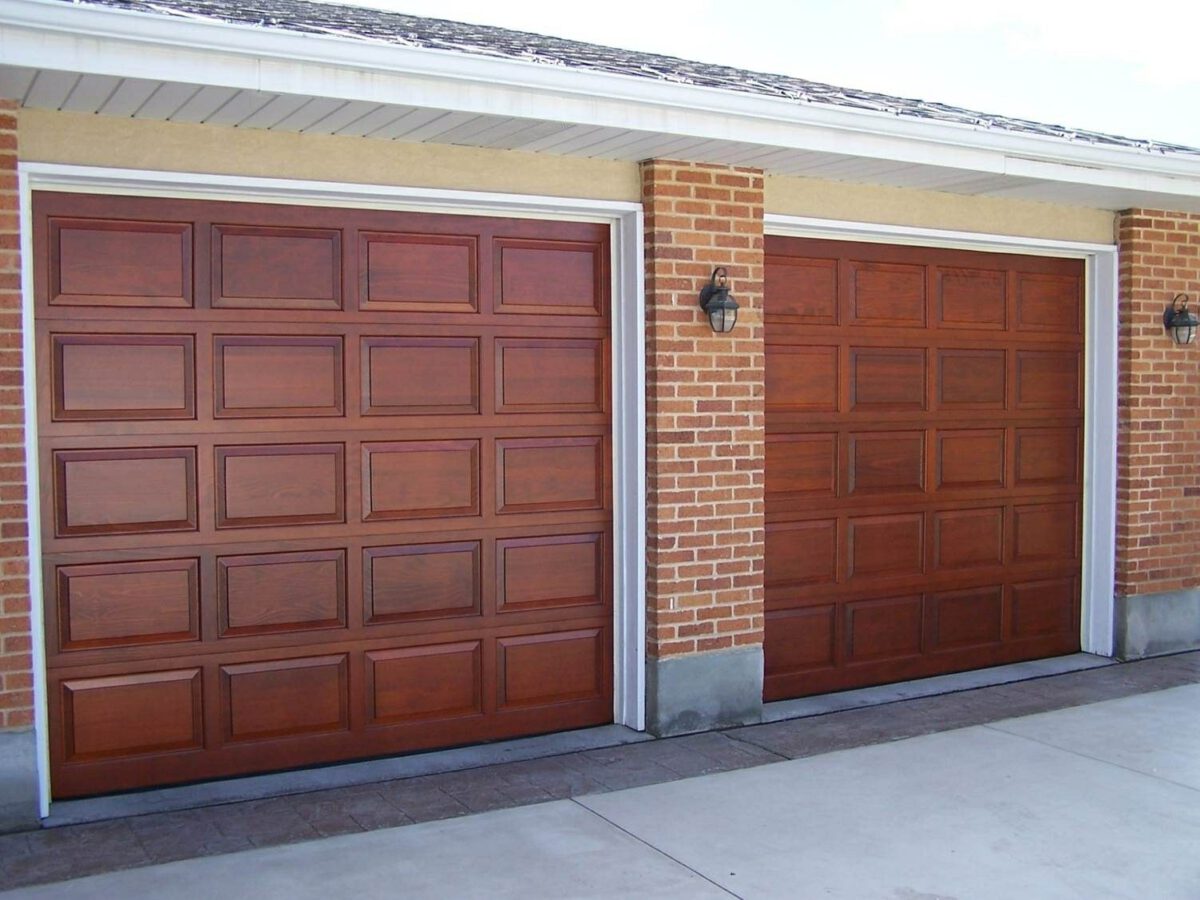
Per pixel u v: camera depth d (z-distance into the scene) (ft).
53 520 16.98
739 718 21.59
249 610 18.33
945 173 21.88
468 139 18.56
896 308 24.36
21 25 13.71
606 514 21.20
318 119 17.02
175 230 17.63
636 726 21.04
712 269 20.92
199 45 14.57
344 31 15.81
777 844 15.87
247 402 18.19
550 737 20.63
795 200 22.41
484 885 14.42
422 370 19.47
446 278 19.61
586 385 20.93
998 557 26.18
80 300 17.06
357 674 19.16
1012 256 25.99
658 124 17.99
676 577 20.77
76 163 16.43
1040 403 26.66
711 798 17.66
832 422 23.62
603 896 14.15
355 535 19.03
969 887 14.55
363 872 14.75
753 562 21.61
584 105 17.35
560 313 20.61
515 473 20.34
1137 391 26.55
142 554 17.56
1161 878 14.87
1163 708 22.82
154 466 17.61
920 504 24.90
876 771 18.95
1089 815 17.03
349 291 18.85
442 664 19.85
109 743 17.46
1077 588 27.48
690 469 20.84
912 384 24.66
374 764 19.04
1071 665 26.32
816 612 23.71
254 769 18.43
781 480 23.09
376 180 18.43
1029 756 19.76
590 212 20.43
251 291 18.16
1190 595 27.84
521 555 20.47
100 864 14.94
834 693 23.90
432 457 19.61
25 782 16.10
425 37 17.16
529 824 16.51
